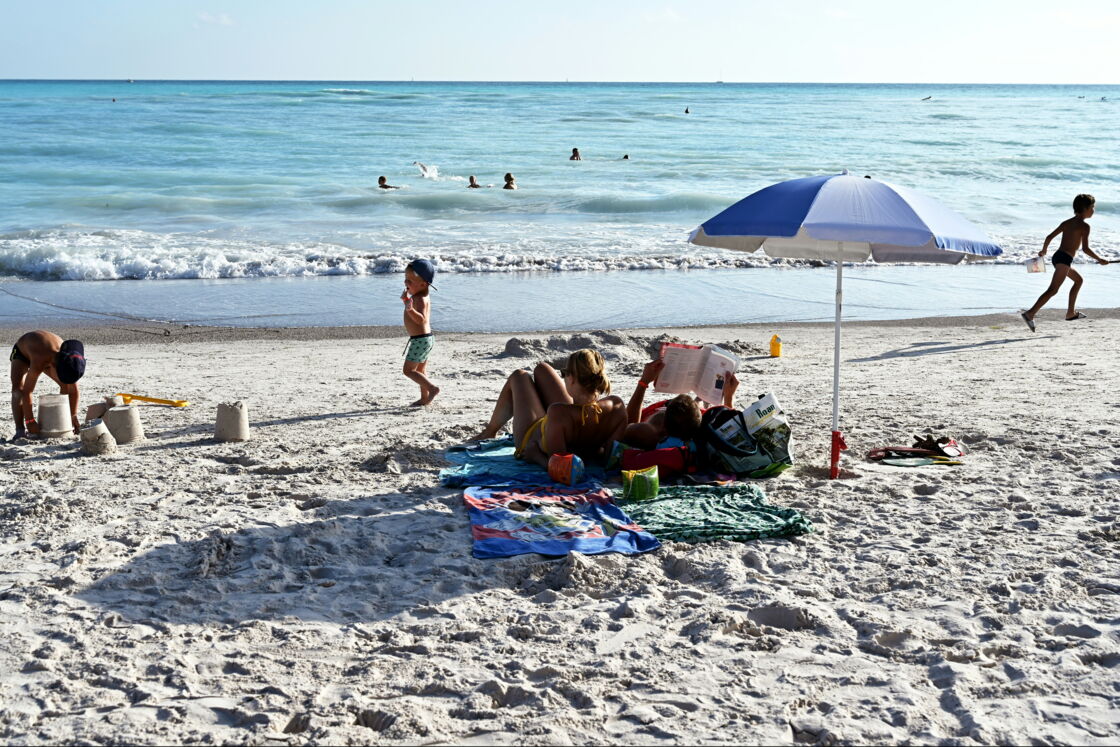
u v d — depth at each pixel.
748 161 44.44
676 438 6.78
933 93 199.75
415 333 9.42
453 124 65.44
